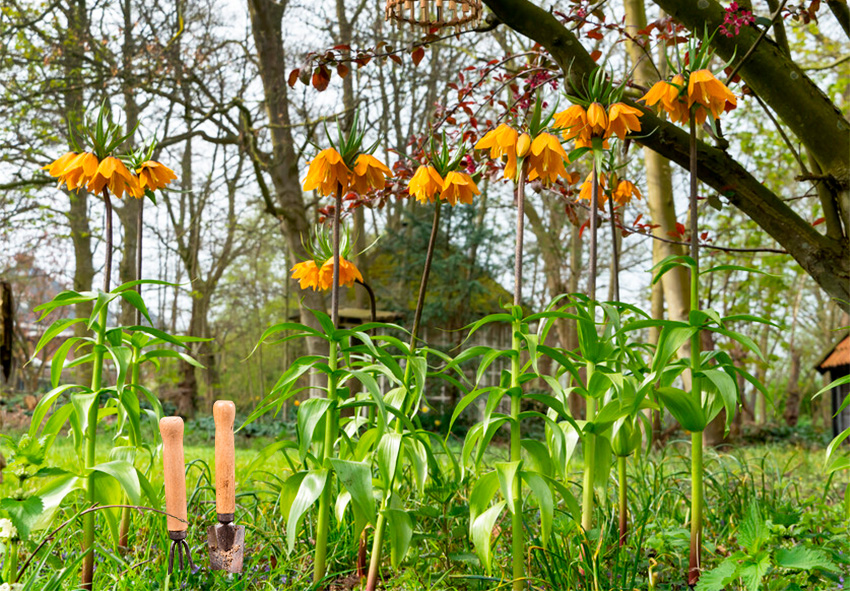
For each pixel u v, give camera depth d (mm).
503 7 3525
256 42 12305
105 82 11820
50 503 2131
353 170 2588
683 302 8812
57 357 2482
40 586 2148
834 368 14672
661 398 2557
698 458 2633
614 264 3242
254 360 28672
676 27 4336
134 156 2793
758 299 17141
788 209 3828
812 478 6145
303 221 12031
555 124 2719
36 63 12430
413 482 3354
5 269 17422
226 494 2330
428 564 2881
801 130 3836
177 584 2328
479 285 15789
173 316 24250
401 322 15422
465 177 2600
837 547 3035
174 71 12180
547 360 16016
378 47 4293
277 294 25828
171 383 18500
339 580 2775
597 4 4469
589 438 2822
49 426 2492
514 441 2422
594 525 3135
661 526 3236
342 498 2605
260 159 11625
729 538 3281
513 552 2402
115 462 2275
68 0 13133
